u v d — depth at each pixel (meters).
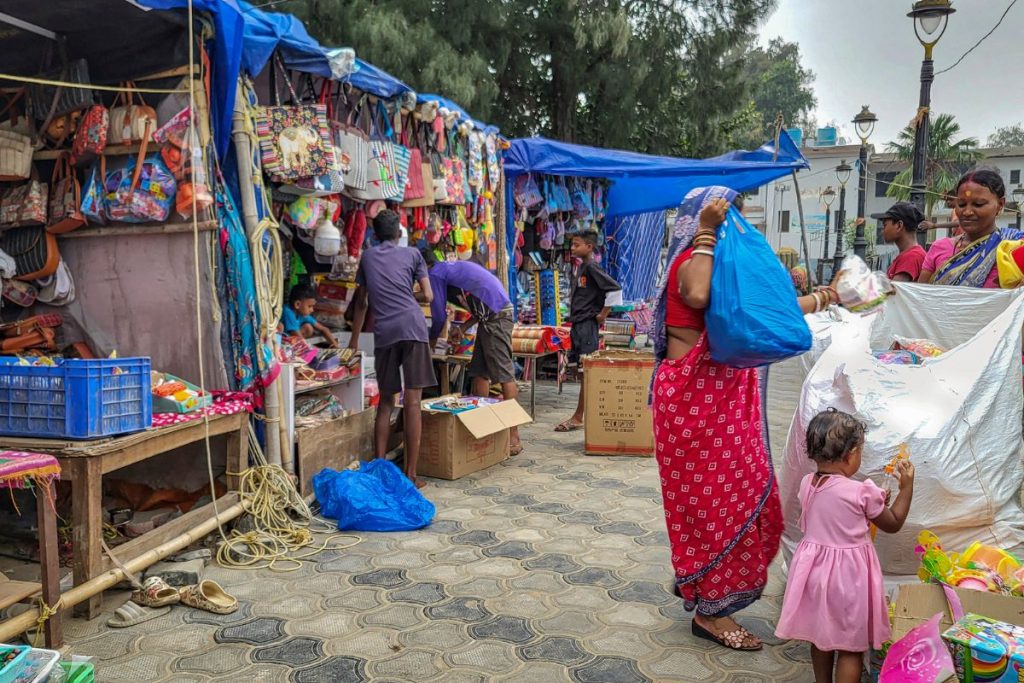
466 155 7.43
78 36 4.27
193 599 3.37
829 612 2.49
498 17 13.72
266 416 4.45
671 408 2.93
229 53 4.16
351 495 4.47
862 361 3.24
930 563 2.56
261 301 4.41
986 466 2.91
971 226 3.88
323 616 3.31
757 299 2.66
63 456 3.21
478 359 6.14
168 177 4.22
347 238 6.01
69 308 4.57
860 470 2.90
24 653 2.13
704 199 2.86
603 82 15.34
